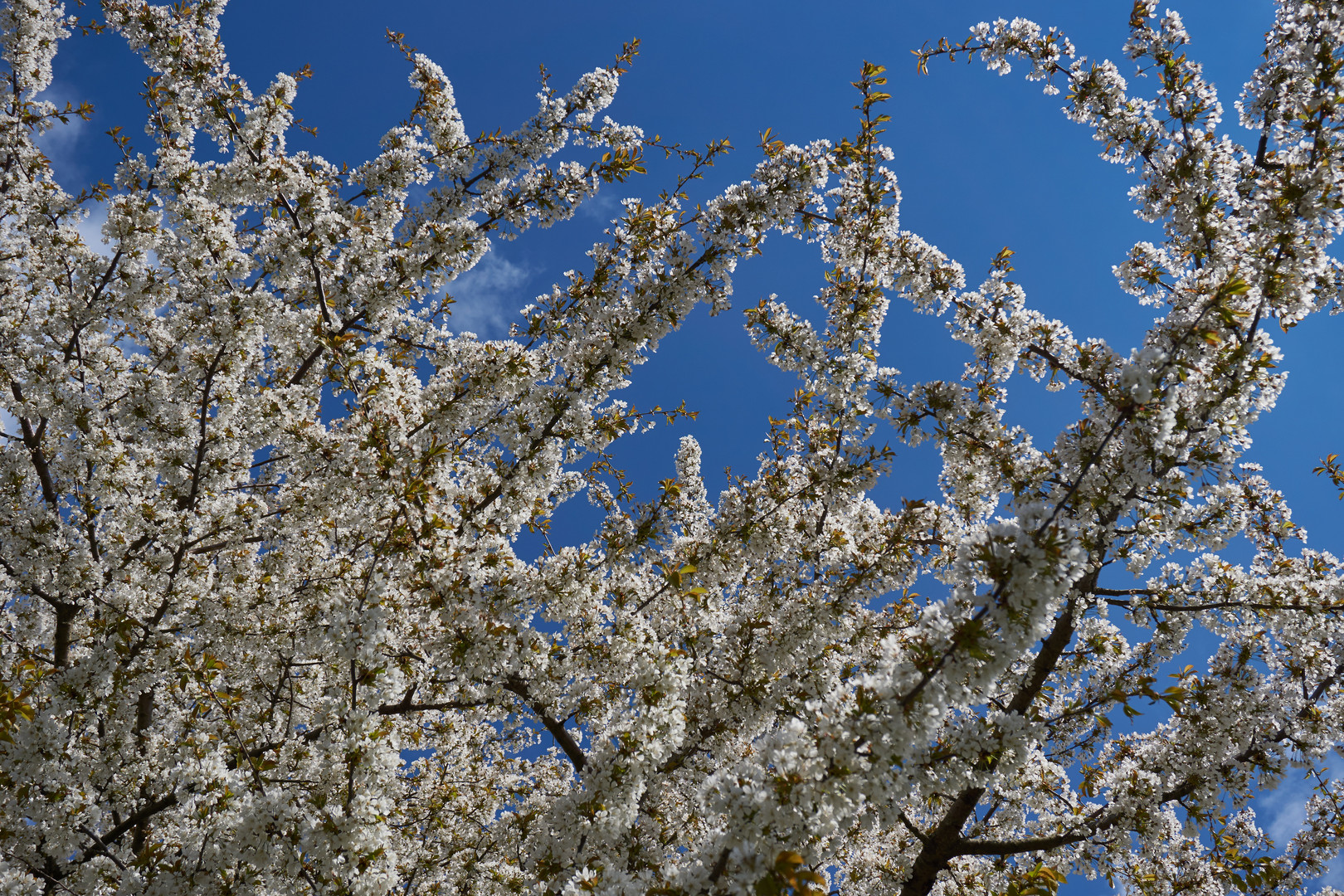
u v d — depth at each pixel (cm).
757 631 816
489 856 979
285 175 835
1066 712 841
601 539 842
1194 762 734
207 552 927
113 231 897
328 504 743
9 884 634
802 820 386
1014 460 729
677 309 749
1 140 1048
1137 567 707
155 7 865
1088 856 750
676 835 845
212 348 860
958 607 398
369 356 720
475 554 682
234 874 602
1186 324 586
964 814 775
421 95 916
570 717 848
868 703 386
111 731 778
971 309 755
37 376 842
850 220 785
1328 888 888
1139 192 700
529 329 777
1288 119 608
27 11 1056
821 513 873
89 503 912
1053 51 729
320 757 638
